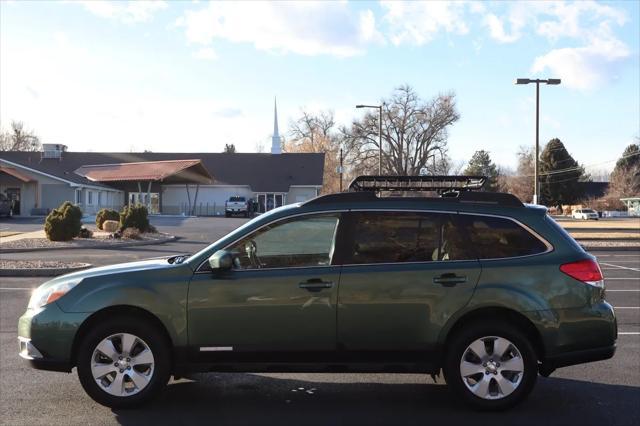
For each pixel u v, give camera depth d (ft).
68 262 53.93
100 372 16.61
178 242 82.17
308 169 192.44
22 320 17.13
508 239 17.21
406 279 16.62
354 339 16.62
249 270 16.84
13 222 116.47
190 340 16.57
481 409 16.74
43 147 186.29
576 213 239.91
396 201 17.46
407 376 20.75
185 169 168.45
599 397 18.37
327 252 17.21
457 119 231.09
